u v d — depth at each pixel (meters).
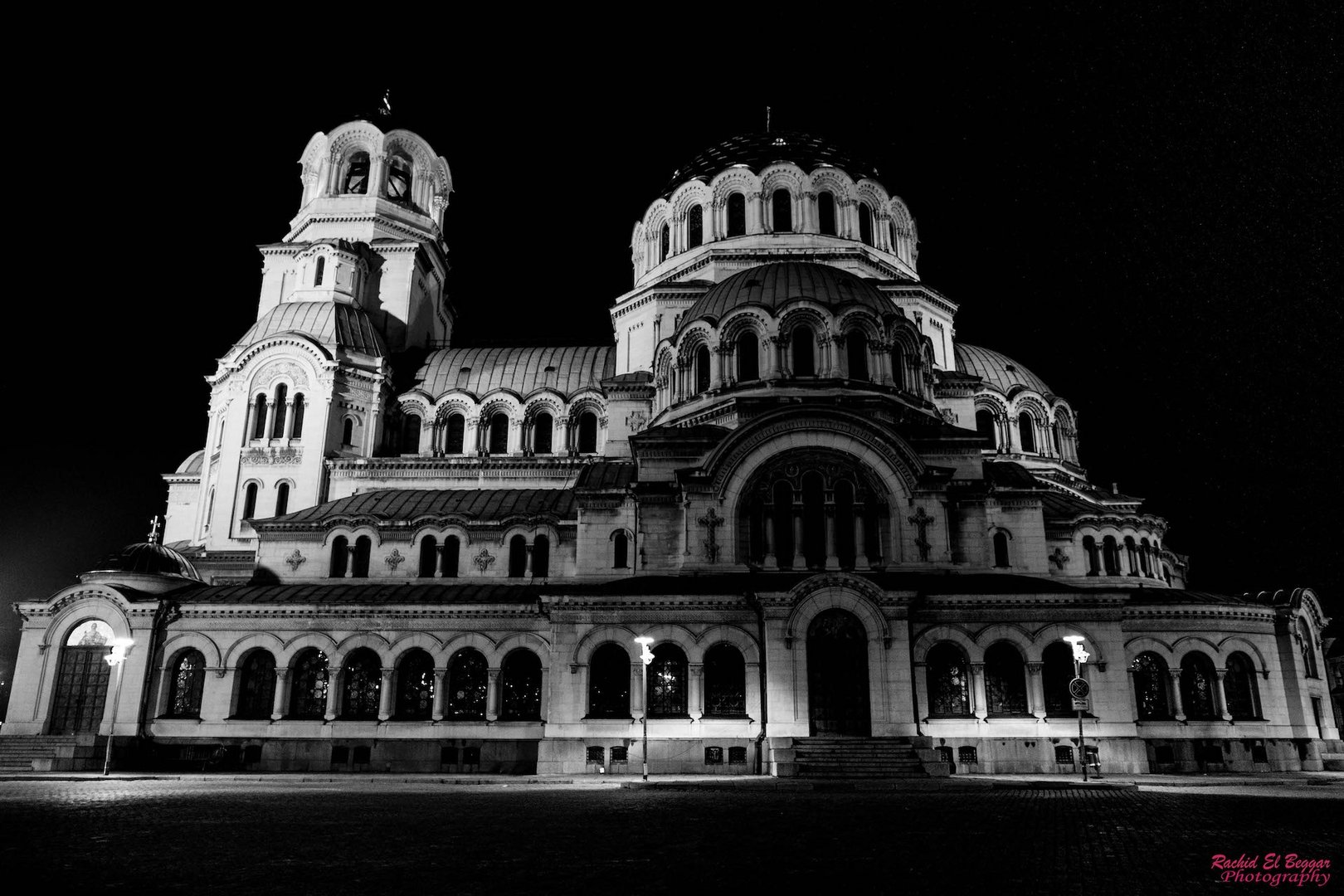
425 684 45.28
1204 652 44.84
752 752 38.91
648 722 39.66
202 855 15.53
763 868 14.41
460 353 67.00
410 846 16.66
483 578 51.19
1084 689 34.38
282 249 68.00
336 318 62.25
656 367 55.97
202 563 55.81
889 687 38.72
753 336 50.81
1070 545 54.25
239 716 44.78
